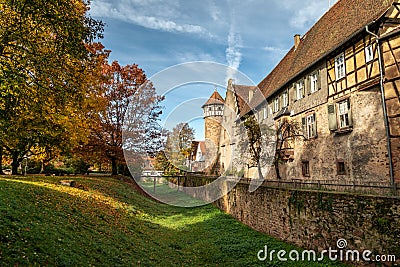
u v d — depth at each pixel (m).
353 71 12.56
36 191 9.12
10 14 7.32
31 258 4.77
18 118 8.40
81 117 14.88
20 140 10.81
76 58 8.12
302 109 16.84
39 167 24.42
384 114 10.73
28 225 6.01
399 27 10.44
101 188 14.63
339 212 8.61
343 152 13.21
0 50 7.33
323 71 14.84
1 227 5.37
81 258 5.68
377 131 11.30
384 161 10.97
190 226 12.87
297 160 17.16
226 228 13.14
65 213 8.34
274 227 11.74
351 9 14.30
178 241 10.34
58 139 12.45
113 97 19.03
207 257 9.14
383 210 7.42
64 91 8.23
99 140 18.61
